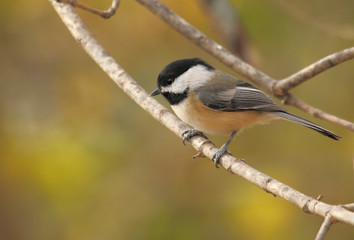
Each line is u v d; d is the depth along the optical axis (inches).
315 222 381.4
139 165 422.6
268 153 425.7
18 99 445.1
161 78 318.7
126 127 436.5
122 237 395.5
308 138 428.8
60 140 421.4
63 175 404.5
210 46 329.1
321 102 430.3
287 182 407.8
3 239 406.3
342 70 427.2
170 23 333.7
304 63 429.4
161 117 278.1
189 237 390.9
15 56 449.7
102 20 442.3
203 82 315.6
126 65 448.5
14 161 408.2
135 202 408.8
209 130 322.0
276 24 426.6
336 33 368.2
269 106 312.3
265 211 385.4
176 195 411.5
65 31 452.1
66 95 450.9
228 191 403.2
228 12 373.4
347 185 402.6
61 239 404.5
